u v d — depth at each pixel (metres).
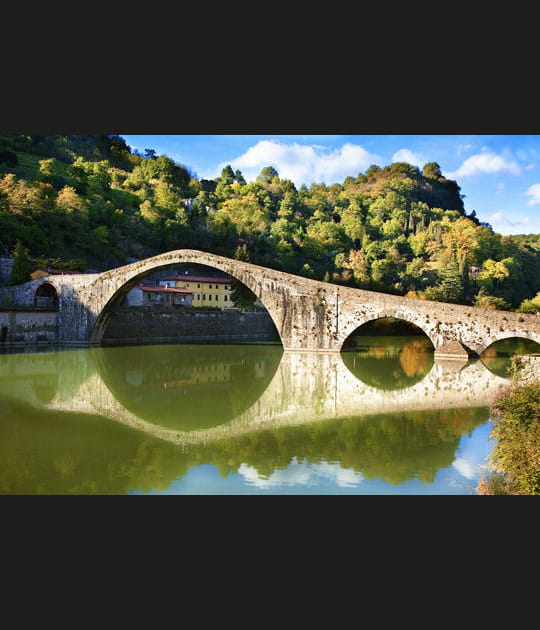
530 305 89.56
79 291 53.03
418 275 121.06
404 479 13.77
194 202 129.12
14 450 16.94
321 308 45.41
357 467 14.98
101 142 177.50
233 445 17.56
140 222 106.88
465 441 17.86
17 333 50.19
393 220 156.88
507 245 147.75
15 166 108.25
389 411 23.22
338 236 143.25
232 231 118.06
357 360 42.59
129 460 15.82
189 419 21.75
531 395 16.62
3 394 26.88
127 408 23.94
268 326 76.75
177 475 14.39
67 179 106.38
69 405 24.45
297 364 39.75
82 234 86.56
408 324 80.69
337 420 21.45
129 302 70.88
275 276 46.22
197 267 102.44
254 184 181.50
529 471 12.43
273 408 24.03
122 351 48.44
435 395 27.34
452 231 146.75
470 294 113.38
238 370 36.75
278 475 14.30
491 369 37.16
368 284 109.88
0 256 65.56
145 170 158.38
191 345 56.34
